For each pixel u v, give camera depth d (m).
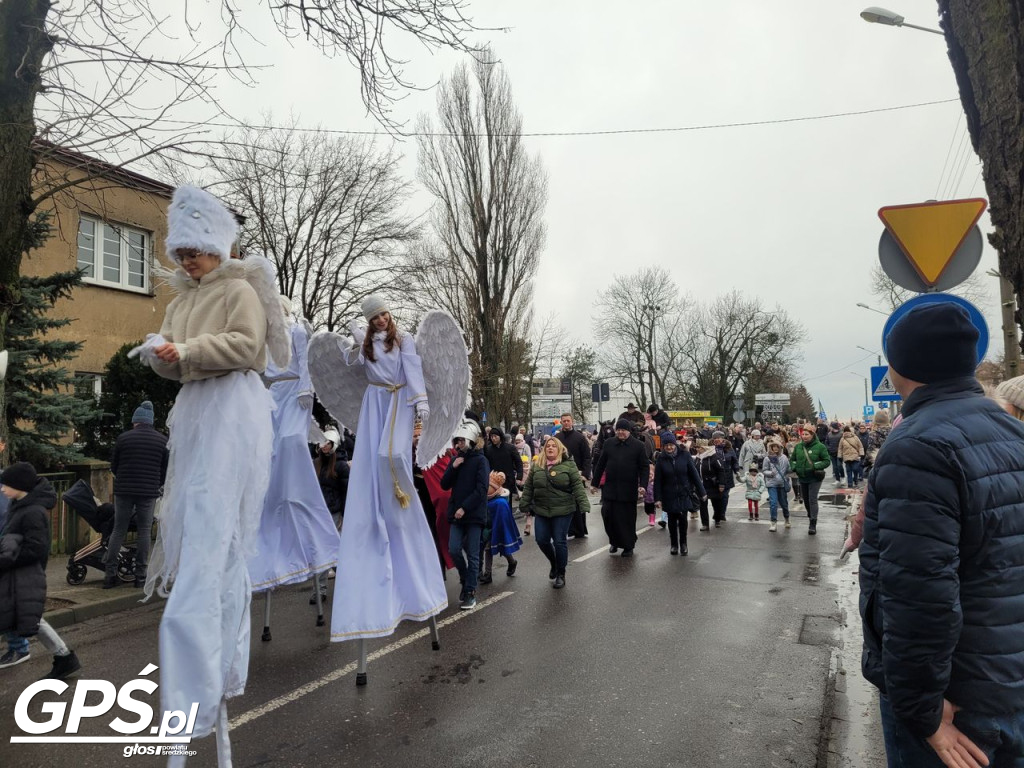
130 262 15.80
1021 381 3.62
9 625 4.85
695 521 14.21
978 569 1.96
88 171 7.80
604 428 17.56
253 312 3.07
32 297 10.27
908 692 1.89
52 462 10.73
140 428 8.30
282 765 3.64
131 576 8.33
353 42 7.58
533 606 7.11
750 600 7.30
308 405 5.68
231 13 7.17
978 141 3.61
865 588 2.20
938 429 1.98
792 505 16.98
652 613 6.76
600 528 13.39
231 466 2.92
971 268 5.55
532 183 25.16
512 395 24.84
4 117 6.70
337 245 21.12
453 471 7.13
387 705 4.44
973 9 3.54
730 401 56.69
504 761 3.66
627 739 3.93
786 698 4.55
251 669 5.17
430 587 5.13
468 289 24.50
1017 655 1.92
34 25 6.68
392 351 4.99
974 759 1.90
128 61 7.05
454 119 24.61
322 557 6.03
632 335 53.34
